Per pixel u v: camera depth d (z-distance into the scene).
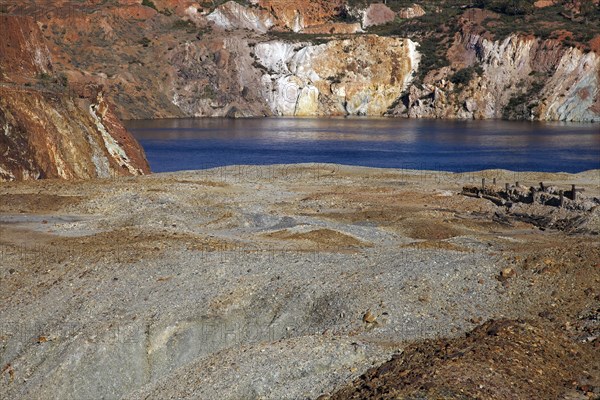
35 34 68.69
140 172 62.28
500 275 25.91
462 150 89.31
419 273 26.20
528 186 49.72
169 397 21.03
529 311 23.77
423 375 18.89
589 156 83.69
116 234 35.44
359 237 35.09
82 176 56.03
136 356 24.59
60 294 28.34
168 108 143.12
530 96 145.50
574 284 25.08
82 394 23.92
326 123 133.00
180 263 29.94
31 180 50.25
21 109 54.00
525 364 19.80
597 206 38.53
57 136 55.66
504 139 102.62
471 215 41.44
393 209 42.31
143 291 27.56
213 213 40.81
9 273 30.61
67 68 136.62
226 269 28.62
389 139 102.69
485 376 18.86
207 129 118.06
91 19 147.38
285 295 25.92
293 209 42.50
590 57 144.25
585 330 22.42
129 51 147.75
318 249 32.25
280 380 20.50
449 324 22.77
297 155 83.81
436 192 47.34
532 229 37.88
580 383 19.47
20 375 24.59
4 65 63.09
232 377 20.94
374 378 19.31
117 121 64.50
